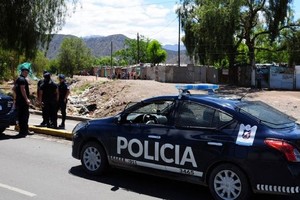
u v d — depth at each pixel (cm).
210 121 588
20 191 618
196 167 585
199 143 581
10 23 2469
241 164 544
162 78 4997
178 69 4919
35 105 1994
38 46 2617
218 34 3950
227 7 3953
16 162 808
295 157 518
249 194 546
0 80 4191
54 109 1245
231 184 558
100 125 707
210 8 3966
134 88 2383
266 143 529
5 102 1080
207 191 639
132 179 700
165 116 634
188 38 4531
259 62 6856
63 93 1261
